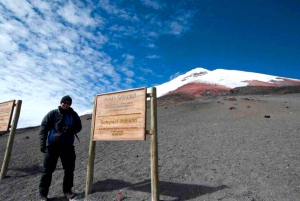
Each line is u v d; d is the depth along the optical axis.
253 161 5.80
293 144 7.20
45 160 4.30
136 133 4.15
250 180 4.51
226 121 14.66
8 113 6.55
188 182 4.72
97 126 4.82
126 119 4.39
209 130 11.70
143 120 4.13
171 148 8.15
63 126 4.40
